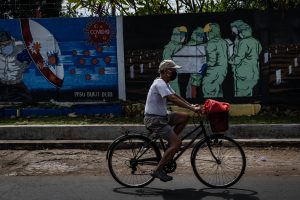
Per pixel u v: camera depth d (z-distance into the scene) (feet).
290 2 42.93
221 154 23.34
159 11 44.91
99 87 40.42
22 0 49.80
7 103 41.27
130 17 39.75
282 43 38.93
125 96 40.22
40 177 25.32
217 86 39.47
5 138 33.86
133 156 23.16
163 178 22.17
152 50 39.75
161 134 22.22
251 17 39.01
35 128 33.76
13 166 27.94
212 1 47.26
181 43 39.50
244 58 39.19
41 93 41.01
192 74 39.58
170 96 21.80
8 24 40.96
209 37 39.34
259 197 21.16
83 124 35.19
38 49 40.83
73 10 43.91
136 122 36.24
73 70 40.60
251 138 33.04
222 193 21.93
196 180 24.31
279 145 31.58
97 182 24.13
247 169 26.48
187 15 39.34
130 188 23.00
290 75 38.99
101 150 31.89
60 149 32.17
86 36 40.32
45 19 40.63
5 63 41.24
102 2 42.65
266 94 39.14
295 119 36.14
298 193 21.71
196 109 22.11
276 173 25.54
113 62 40.19
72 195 21.80
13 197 21.58
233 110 38.47
